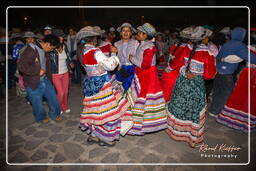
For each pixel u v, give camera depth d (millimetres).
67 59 3732
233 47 3223
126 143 3102
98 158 2787
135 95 2988
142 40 2908
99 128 2824
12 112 4129
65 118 3879
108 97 2627
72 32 5559
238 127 3398
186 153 2889
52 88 3512
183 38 2785
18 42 4242
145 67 2859
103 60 2420
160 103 3039
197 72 2656
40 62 3141
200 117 2811
